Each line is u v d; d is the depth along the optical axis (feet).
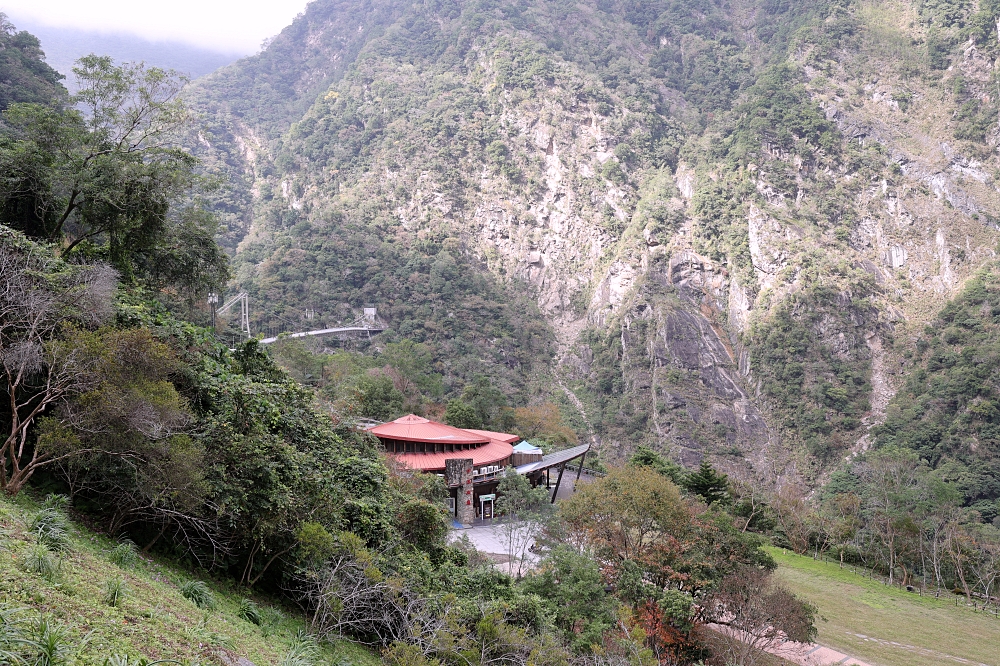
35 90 257.34
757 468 496.23
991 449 406.41
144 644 29.22
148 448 44.57
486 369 532.32
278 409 73.61
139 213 88.28
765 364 557.74
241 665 33.71
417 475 119.34
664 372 561.02
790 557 195.42
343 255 594.65
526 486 132.98
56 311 48.39
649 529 115.65
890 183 636.07
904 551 188.24
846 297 565.53
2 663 21.90
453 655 53.57
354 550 57.21
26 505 41.37
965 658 123.13
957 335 501.56
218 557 52.49
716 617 107.96
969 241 584.81
